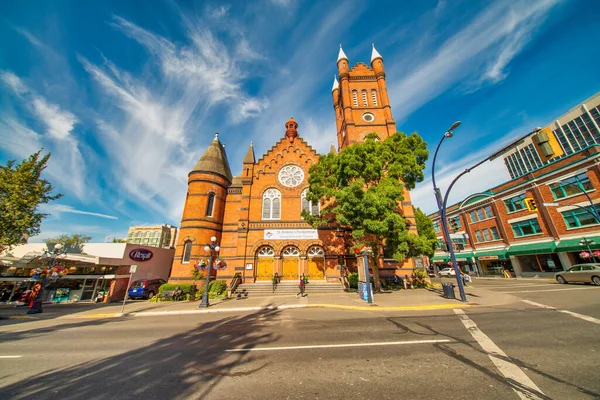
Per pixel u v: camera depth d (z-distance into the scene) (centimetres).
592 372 430
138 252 2533
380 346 618
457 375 441
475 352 550
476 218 3566
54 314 1474
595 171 2205
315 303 1397
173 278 2102
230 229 2422
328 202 2333
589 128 3894
